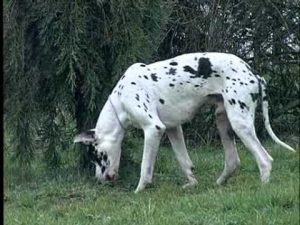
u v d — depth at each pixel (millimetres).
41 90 7105
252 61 9062
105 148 6613
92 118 7070
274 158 7641
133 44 6891
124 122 6582
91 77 6867
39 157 7613
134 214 5680
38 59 7020
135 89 6461
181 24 8844
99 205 6035
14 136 7184
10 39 6918
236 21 8938
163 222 5418
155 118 6422
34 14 6891
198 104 6500
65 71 6906
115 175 6688
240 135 6336
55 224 5633
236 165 6613
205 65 6418
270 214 5445
